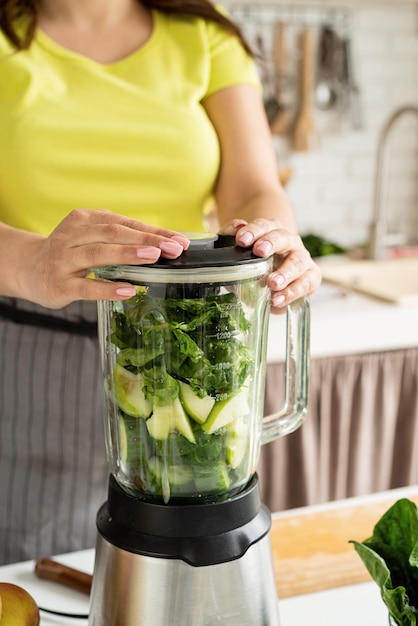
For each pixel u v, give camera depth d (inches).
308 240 102.1
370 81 120.3
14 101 42.3
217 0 110.3
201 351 24.4
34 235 31.2
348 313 72.4
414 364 74.9
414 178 125.7
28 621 27.8
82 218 26.4
